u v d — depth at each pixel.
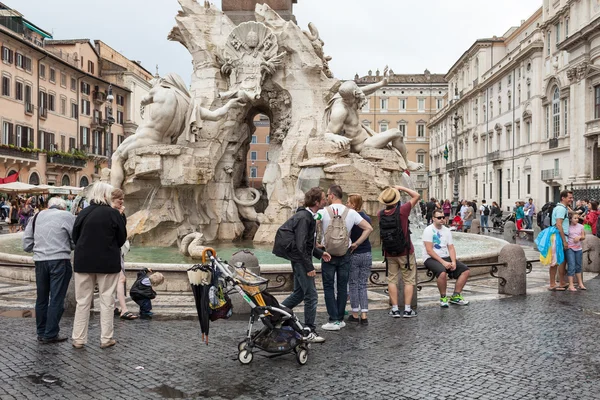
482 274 11.48
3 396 4.59
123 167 13.89
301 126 15.12
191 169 13.55
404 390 4.80
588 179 39.81
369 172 13.68
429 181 86.81
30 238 6.33
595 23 37.03
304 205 6.49
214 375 5.18
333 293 6.93
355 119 14.50
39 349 5.96
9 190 31.14
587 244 12.46
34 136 45.22
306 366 5.48
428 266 8.40
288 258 6.36
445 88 85.50
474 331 6.84
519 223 26.09
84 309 6.03
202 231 14.77
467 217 24.59
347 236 6.79
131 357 5.70
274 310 5.59
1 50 40.38
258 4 15.72
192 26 15.62
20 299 8.59
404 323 7.28
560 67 44.53
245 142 17.03
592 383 4.99
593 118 39.47
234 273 5.76
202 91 15.42
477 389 4.83
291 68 15.45
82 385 4.87
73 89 51.25
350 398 4.62
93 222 5.93
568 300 8.91
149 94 13.77
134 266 9.14
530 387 4.88
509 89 55.91
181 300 8.51
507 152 56.72
